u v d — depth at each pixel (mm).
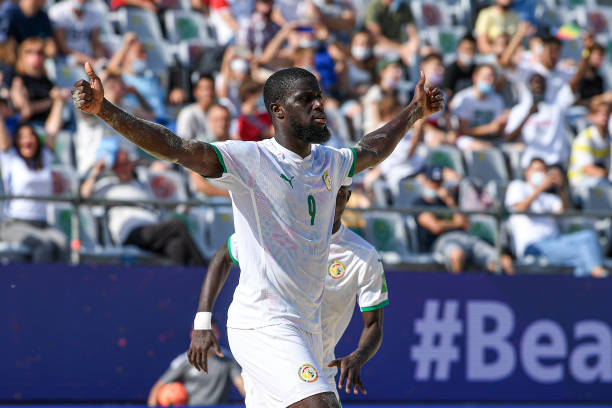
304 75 12453
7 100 28766
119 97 31547
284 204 12281
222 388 24734
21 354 24906
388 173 31328
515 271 29953
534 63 39125
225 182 12172
